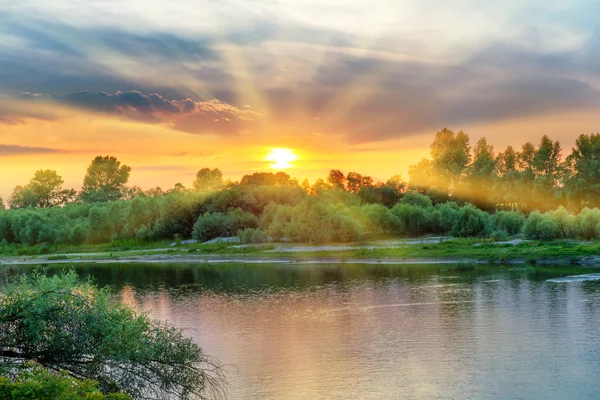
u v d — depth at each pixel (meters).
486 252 77.19
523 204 129.25
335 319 44.72
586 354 34.00
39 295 20.64
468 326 41.03
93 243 124.06
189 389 22.52
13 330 20.39
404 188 147.00
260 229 110.62
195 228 114.25
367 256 82.50
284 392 29.38
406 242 97.06
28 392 14.37
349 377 31.45
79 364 20.55
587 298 48.78
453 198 140.75
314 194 134.62
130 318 22.11
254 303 52.22
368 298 52.62
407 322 42.91
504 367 32.25
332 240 99.56
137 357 21.20
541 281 58.00
